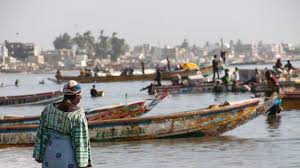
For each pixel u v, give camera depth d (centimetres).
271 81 4228
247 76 8819
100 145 2936
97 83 13100
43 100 6656
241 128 3497
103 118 3369
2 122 3381
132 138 3011
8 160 2552
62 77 13525
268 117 4078
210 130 3089
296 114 4253
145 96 7738
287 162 2400
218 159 2500
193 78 8081
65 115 1488
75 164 1488
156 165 2402
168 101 6469
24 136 2933
